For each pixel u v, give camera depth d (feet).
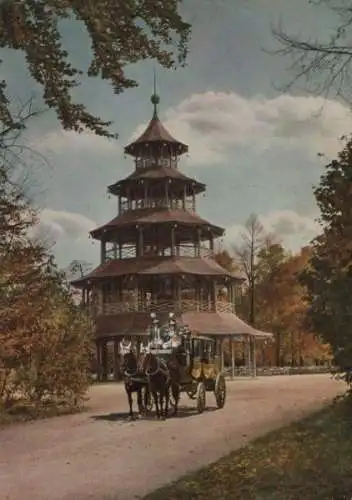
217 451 44.80
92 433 57.67
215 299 172.96
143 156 180.04
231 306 179.01
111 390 120.37
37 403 80.64
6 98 43.42
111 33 35.78
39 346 77.92
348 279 46.60
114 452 46.09
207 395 97.71
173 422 63.10
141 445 48.93
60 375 81.97
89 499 31.76
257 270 208.33
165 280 177.06
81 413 78.69
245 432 53.72
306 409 69.36
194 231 178.81
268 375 185.88
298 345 206.69
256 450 43.37
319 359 213.87
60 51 37.35
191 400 92.48
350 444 42.29
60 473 38.78
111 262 174.29
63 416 75.87
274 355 223.30
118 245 181.37
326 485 31.24
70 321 84.23
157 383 66.69
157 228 175.63
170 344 69.36
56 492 33.47
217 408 76.18
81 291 177.47
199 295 177.78
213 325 164.35
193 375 72.13
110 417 71.56
